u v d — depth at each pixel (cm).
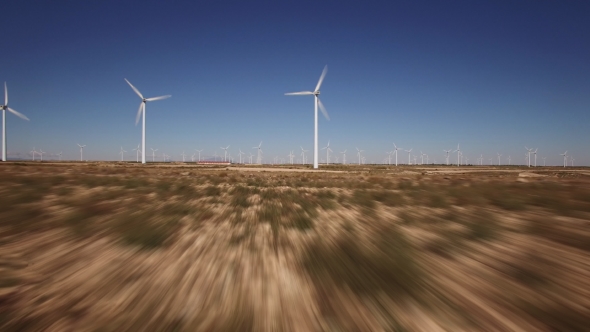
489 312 564
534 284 697
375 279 725
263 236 1175
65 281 698
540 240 1108
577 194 2409
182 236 1152
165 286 678
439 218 1587
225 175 6044
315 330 495
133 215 1481
